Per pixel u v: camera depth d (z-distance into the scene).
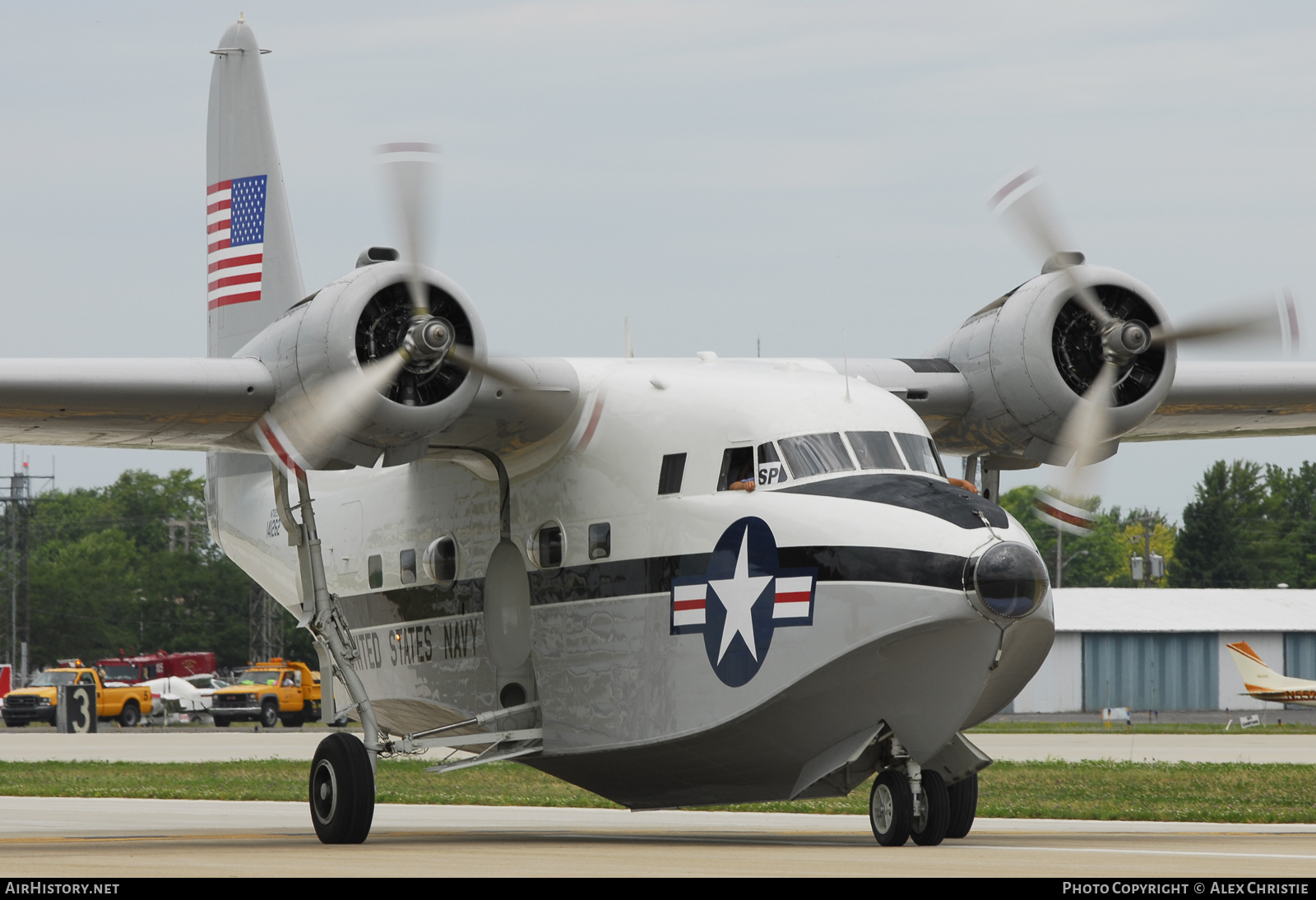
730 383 49.94
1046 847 45.75
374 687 60.38
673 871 36.81
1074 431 54.59
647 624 49.53
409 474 58.91
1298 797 75.69
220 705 195.00
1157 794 78.81
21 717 182.00
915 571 43.25
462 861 40.34
